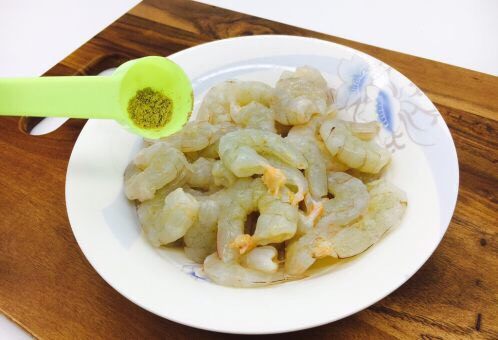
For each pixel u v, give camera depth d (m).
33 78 0.23
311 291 0.19
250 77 0.31
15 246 0.25
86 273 0.23
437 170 0.23
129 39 0.37
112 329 0.21
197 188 0.26
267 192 0.23
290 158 0.24
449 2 0.43
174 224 0.22
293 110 0.26
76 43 0.43
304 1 0.45
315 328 0.21
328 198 0.25
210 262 0.22
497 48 0.38
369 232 0.22
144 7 0.40
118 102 0.23
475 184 0.26
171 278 0.21
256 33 0.36
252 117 0.27
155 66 0.24
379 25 0.41
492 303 0.21
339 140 0.25
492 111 0.29
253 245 0.22
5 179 0.28
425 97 0.26
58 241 0.25
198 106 0.30
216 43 0.31
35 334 0.21
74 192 0.23
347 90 0.29
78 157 0.25
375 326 0.21
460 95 0.30
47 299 0.23
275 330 0.18
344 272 0.20
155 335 0.21
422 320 0.21
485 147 0.27
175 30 0.37
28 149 0.29
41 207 0.26
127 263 0.21
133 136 0.27
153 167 0.24
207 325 0.18
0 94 0.23
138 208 0.24
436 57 0.38
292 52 0.30
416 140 0.25
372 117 0.27
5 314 0.22
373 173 0.25
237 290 0.20
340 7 0.44
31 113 0.24
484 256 0.23
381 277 0.19
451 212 0.21
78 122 0.31
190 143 0.26
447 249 0.23
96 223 0.23
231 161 0.23
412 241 0.20
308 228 0.23
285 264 0.22
